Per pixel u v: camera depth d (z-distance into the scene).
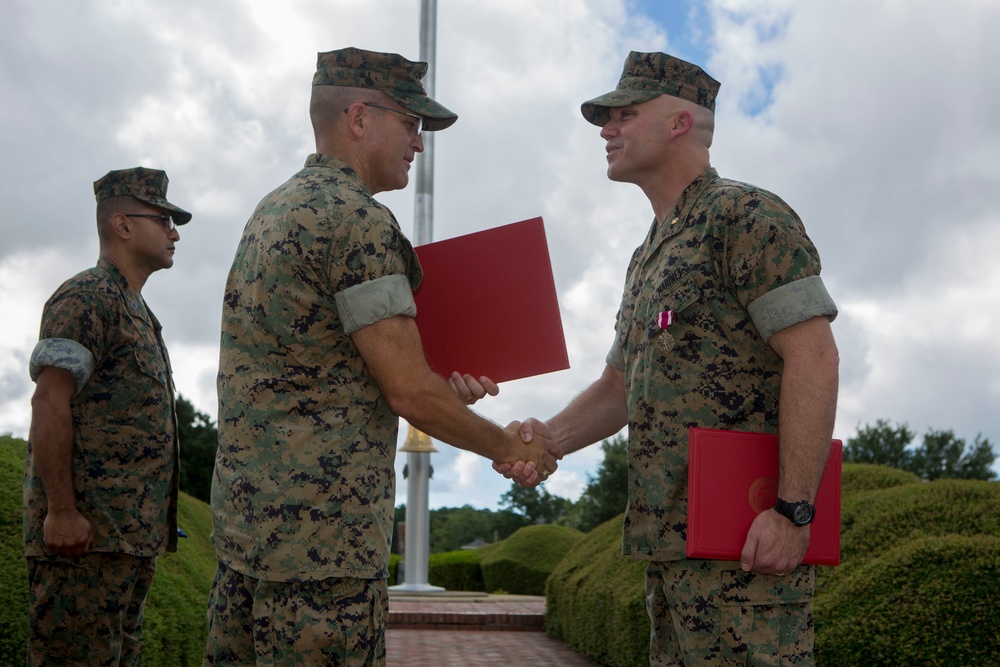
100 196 3.82
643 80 2.78
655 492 2.52
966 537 4.12
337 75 2.58
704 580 2.42
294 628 2.21
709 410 2.49
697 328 2.51
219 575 2.39
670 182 2.77
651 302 2.60
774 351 2.49
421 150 2.72
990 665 3.58
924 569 3.95
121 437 3.53
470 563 18.67
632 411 2.62
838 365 2.38
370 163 2.60
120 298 3.58
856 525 4.73
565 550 16.70
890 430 36.59
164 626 4.69
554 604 9.25
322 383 2.31
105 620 3.48
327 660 2.22
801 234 2.43
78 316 3.41
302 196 2.38
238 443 2.32
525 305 2.71
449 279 2.73
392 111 2.60
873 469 5.93
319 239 2.31
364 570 2.26
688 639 2.44
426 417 2.37
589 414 3.16
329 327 2.32
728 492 2.36
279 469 2.26
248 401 2.32
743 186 2.54
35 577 3.46
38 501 3.45
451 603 12.14
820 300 2.37
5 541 4.16
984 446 36.03
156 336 3.82
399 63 2.62
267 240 2.36
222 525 2.32
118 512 3.49
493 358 2.73
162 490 3.65
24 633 3.79
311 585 2.22
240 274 2.42
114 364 3.54
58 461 3.31
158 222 3.85
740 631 2.38
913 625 3.76
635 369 2.63
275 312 2.31
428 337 2.74
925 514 4.59
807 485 2.31
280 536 2.22
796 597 2.41
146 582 3.71
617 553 7.84
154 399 3.63
